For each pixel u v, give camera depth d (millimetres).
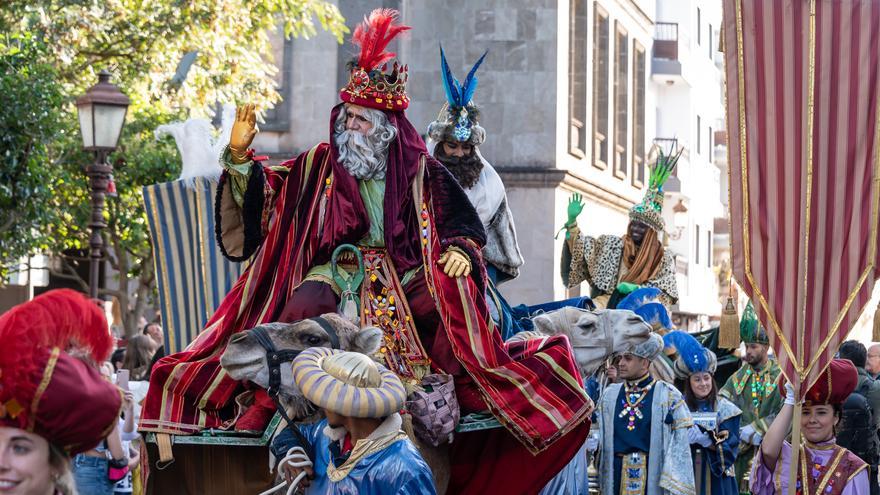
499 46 30656
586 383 10586
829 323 8500
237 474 7672
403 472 6184
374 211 7902
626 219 39406
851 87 8602
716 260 64250
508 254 10195
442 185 8055
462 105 9828
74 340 4117
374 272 7840
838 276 8547
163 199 11398
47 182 20000
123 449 10664
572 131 32938
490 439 8094
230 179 7840
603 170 36375
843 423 12023
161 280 11477
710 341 15711
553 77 30688
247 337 6898
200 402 7492
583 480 10055
